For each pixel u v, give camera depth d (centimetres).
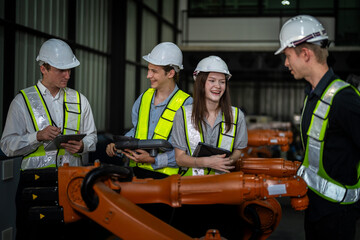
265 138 499
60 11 621
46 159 242
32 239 199
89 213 168
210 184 174
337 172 172
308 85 182
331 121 167
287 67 186
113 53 830
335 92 166
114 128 843
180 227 231
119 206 165
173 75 248
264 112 1570
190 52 1148
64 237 220
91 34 750
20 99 239
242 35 1359
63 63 238
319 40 172
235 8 1359
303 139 183
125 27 870
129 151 235
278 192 170
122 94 864
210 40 1380
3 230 205
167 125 245
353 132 163
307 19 176
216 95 215
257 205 215
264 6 1345
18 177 220
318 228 179
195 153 213
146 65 1081
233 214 229
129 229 164
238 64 1128
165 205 229
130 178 190
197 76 219
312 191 178
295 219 423
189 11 1384
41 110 242
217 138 221
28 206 183
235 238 229
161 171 239
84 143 248
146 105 255
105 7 804
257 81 1568
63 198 179
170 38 1319
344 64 1085
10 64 494
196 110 219
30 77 545
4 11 484
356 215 176
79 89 713
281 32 181
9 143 231
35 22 555
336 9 1289
